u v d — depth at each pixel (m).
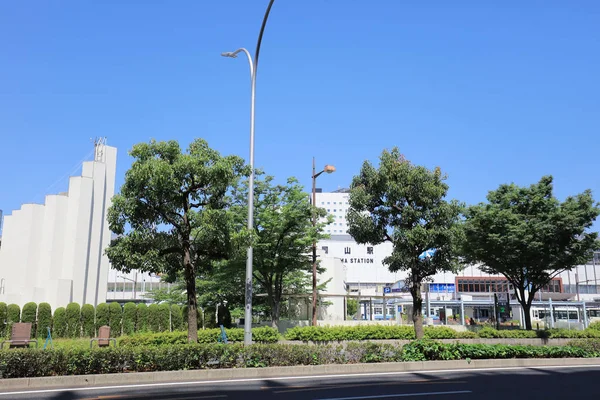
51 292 35.00
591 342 19.88
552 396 10.96
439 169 20.86
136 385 12.11
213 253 16.59
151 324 32.75
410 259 20.42
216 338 22.92
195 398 10.34
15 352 12.19
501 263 28.27
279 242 27.06
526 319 28.61
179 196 15.31
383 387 12.02
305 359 15.19
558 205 26.69
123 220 15.13
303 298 36.72
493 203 28.19
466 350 17.08
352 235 21.44
